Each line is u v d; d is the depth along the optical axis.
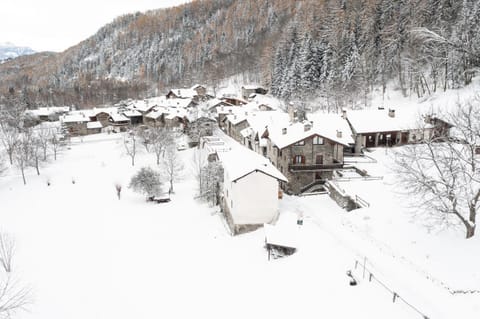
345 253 27.61
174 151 67.56
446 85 75.94
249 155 42.81
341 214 36.69
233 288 25.78
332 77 93.12
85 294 27.27
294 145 45.25
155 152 74.06
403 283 22.94
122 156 74.06
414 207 30.25
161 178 57.31
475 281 21.95
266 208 37.19
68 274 30.69
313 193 44.47
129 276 29.64
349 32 101.38
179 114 93.81
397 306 20.75
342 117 61.03
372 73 93.69
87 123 104.38
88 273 30.72
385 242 28.67
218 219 42.03
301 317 21.22
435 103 68.50
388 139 60.06
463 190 28.50
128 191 55.38
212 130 81.94
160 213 45.62
